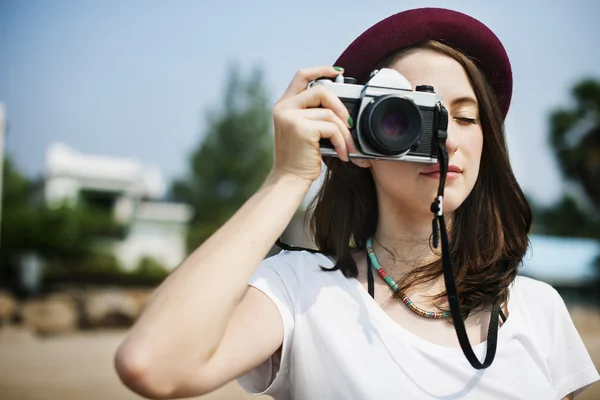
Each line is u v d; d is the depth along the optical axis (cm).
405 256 161
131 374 116
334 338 141
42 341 1054
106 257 1877
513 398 139
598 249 1812
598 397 532
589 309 1503
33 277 1573
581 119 2464
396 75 143
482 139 159
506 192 169
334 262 158
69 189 2580
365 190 171
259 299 142
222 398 586
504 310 154
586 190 2486
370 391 136
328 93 140
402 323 150
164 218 2414
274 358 147
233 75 2491
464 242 164
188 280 124
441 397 137
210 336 122
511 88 175
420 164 146
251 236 130
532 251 177
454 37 163
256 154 2436
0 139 1410
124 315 1243
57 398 608
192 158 2459
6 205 2056
